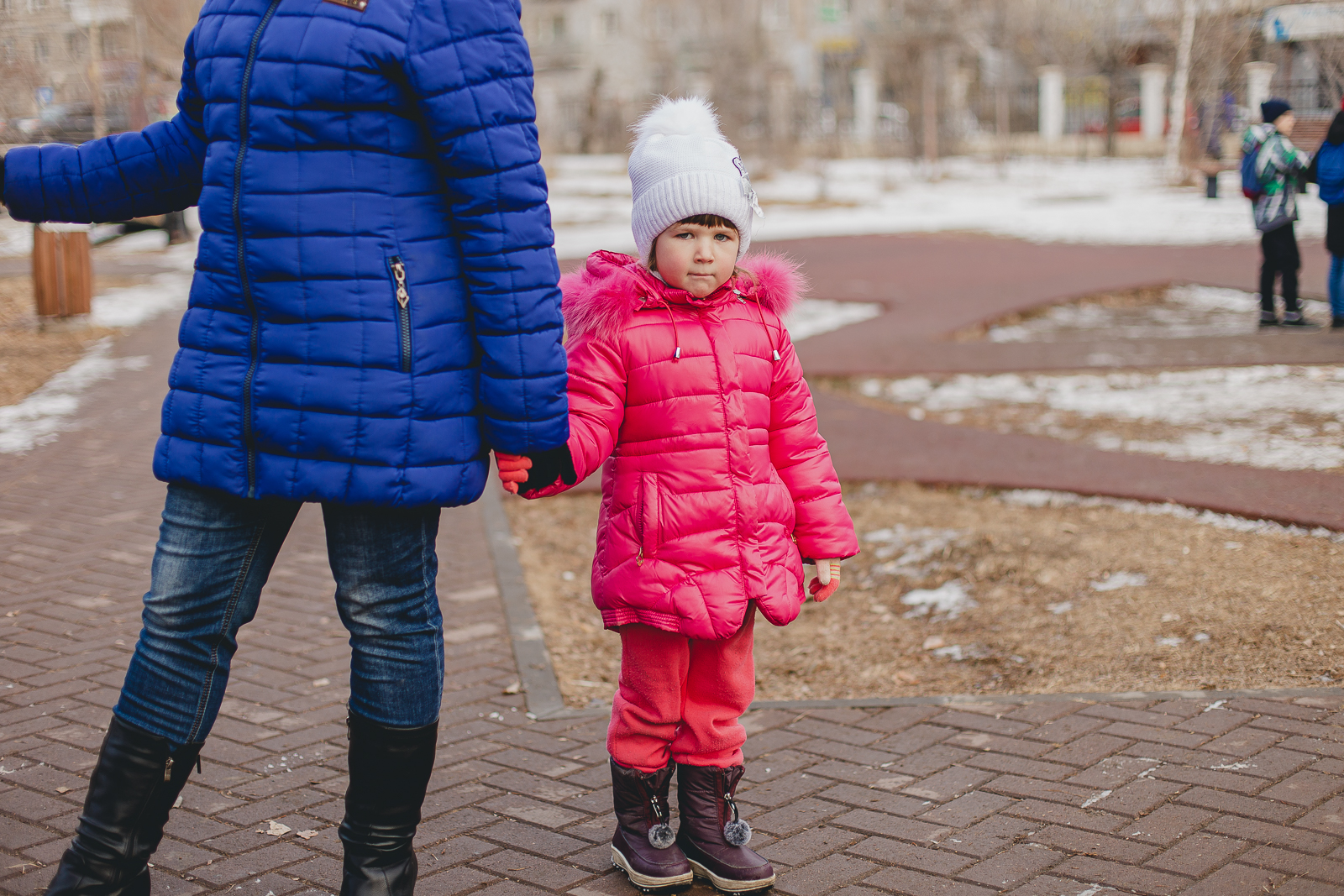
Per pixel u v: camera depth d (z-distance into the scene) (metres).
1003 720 3.65
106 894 2.34
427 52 2.20
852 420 7.83
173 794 2.40
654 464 2.68
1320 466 6.00
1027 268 15.60
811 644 4.66
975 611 4.75
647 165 2.69
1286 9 23.44
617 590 2.69
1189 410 7.56
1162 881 2.69
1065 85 47.50
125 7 14.91
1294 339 9.70
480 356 2.35
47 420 8.36
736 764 2.83
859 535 5.74
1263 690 3.71
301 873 2.83
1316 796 3.02
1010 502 5.97
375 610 2.38
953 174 36.91
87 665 4.18
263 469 2.25
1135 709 3.64
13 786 3.24
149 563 5.39
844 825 3.05
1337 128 9.82
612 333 2.65
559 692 4.08
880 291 14.04
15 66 12.16
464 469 2.35
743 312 2.79
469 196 2.24
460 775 3.40
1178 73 29.75
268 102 2.21
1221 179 28.78
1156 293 13.27
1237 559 4.82
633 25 57.06
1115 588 4.73
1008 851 2.87
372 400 2.23
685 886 2.76
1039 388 8.57
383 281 2.24
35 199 2.46
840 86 42.69
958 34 36.97
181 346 2.33
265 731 3.68
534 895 2.74
